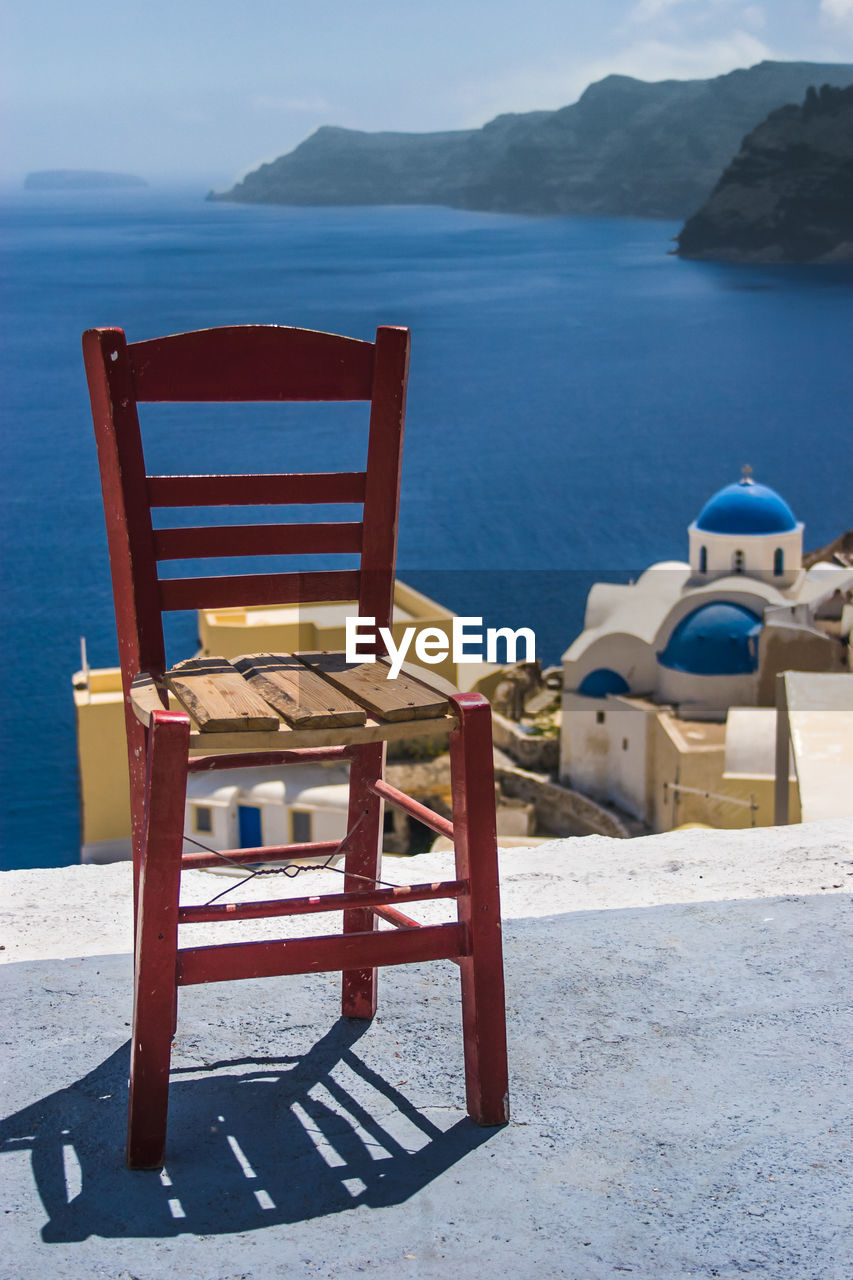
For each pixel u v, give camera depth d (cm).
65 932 336
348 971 263
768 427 12850
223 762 254
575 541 8588
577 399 14475
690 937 302
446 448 11975
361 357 252
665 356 17062
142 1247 181
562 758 3059
